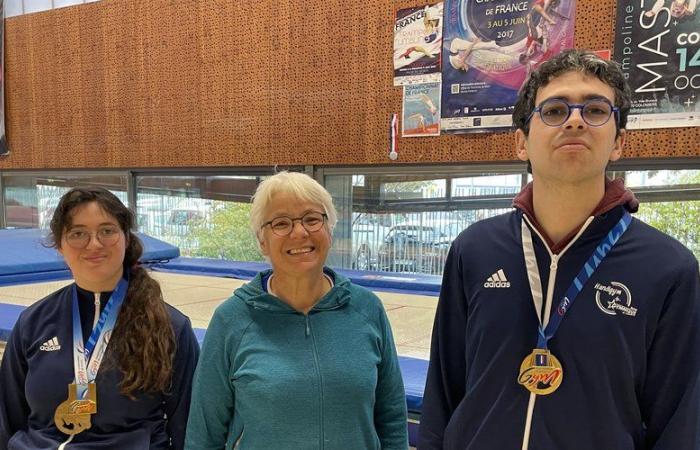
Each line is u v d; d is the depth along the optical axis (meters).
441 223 3.64
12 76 5.27
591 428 0.96
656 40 2.77
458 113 3.33
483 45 3.21
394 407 1.31
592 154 0.95
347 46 3.66
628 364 0.95
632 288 0.96
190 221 4.65
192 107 4.35
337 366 1.18
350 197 3.94
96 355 1.37
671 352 0.94
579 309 0.99
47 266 3.48
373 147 3.65
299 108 3.89
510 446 1.01
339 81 3.72
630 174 3.06
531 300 1.04
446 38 3.32
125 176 4.83
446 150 3.40
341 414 1.17
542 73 1.03
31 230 4.30
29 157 5.31
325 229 1.25
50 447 1.30
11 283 3.30
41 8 5.09
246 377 1.16
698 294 0.94
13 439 1.38
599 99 0.95
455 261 1.18
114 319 1.41
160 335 1.38
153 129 4.56
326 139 3.81
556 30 3.00
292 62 3.87
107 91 4.75
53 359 1.37
